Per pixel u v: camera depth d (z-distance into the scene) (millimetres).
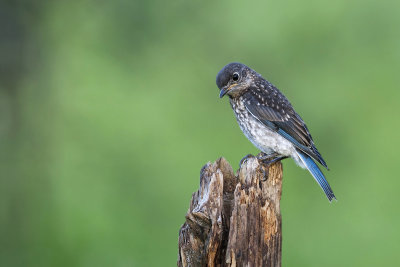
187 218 7281
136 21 17156
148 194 17578
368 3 17312
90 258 15469
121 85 19109
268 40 17562
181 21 17781
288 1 17109
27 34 17297
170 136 18891
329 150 18391
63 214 16875
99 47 18406
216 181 7375
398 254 15828
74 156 18391
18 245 16219
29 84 17672
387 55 17781
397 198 17578
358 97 18266
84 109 18953
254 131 10406
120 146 18719
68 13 17797
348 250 16109
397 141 18141
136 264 15227
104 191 17609
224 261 7348
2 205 17141
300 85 18188
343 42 17672
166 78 19078
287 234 16750
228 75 10562
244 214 7359
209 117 19312
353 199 17672
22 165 17719
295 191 17781
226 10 17578
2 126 17344
